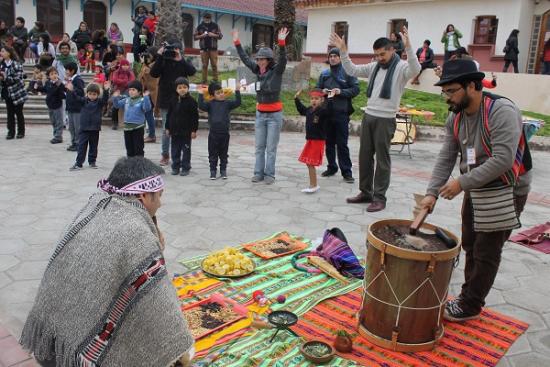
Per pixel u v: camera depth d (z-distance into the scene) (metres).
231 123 12.40
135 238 1.87
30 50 17.12
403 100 14.59
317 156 6.68
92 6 22.58
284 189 6.98
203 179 7.38
